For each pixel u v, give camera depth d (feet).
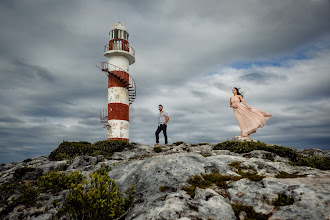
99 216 16.34
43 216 18.31
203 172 23.21
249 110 46.32
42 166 32.12
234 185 20.10
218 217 15.51
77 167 33.06
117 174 25.79
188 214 15.51
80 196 16.65
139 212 16.70
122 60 84.94
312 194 16.72
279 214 15.38
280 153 36.86
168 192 19.63
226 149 41.83
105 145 53.52
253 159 27.89
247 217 15.85
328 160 31.99
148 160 26.32
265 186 19.15
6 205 20.34
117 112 80.12
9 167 43.37
